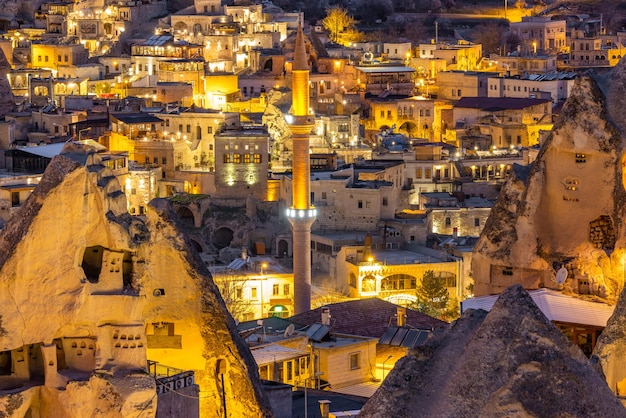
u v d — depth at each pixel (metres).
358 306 164.50
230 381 83.25
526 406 60.75
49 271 77.19
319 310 163.50
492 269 114.38
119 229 78.81
